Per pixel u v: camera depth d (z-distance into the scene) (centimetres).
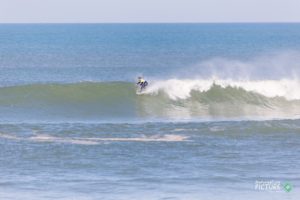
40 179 8100
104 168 8650
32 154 9344
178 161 9050
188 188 7769
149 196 7406
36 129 11119
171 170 8575
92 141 10225
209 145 10056
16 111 13262
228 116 13162
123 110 13625
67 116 12988
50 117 12812
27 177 8188
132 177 8225
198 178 8206
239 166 8819
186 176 8294
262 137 10700
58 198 7294
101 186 7806
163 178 8188
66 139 10338
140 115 13200
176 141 10300
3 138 10344
